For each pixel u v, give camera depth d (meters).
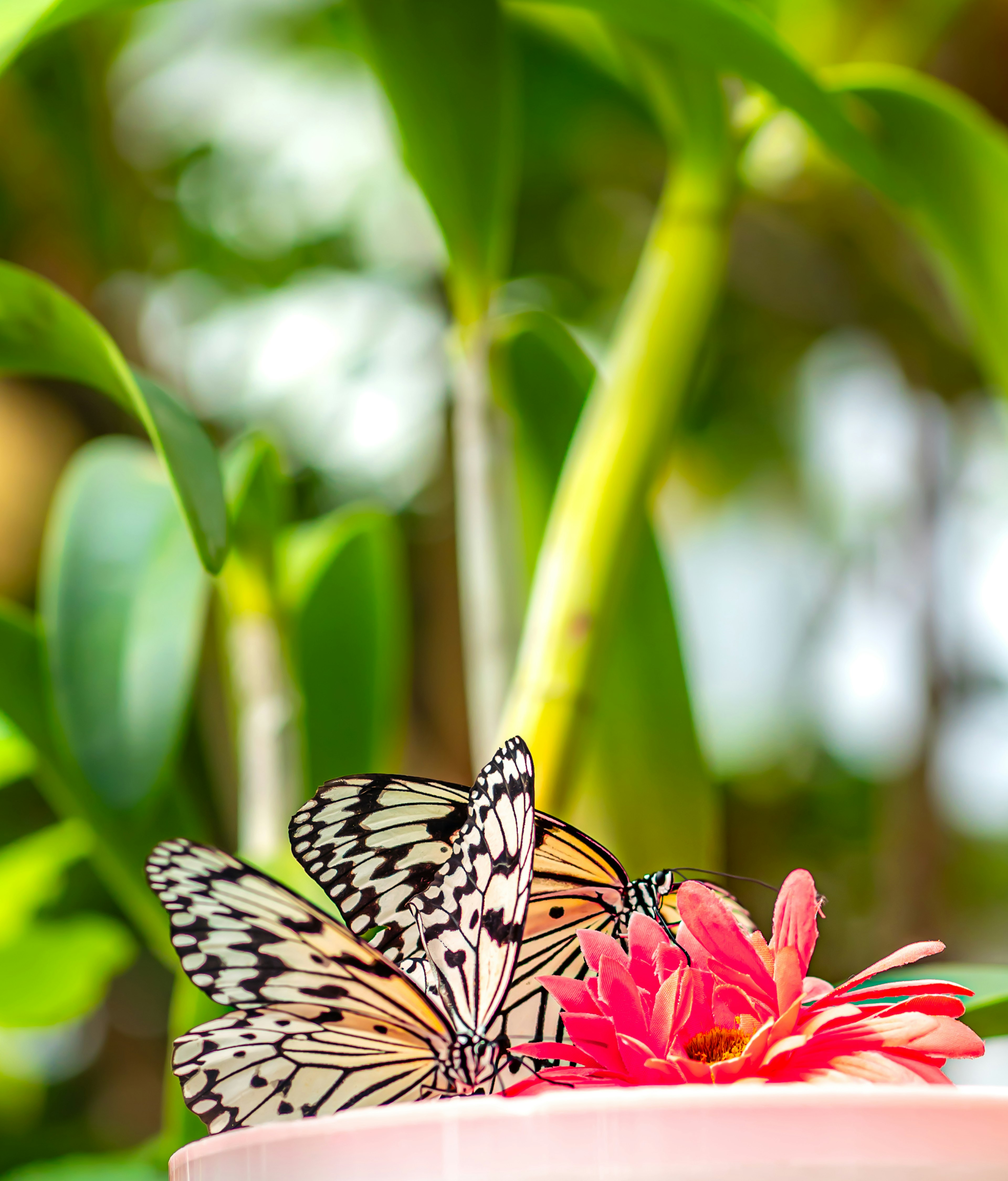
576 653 0.98
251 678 1.06
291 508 1.90
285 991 0.85
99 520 1.00
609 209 2.02
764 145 1.18
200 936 0.85
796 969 0.82
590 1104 0.78
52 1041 2.16
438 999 0.85
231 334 1.96
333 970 0.85
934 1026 0.81
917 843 2.13
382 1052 0.85
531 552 1.20
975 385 2.20
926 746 2.16
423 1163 0.79
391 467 1.87
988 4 1.69
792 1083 0.81
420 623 1.95
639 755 1.12
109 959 1.49
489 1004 0.85
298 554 1.28
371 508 1.71
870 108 1.01
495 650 1.02
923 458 2.22
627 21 0.96
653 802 1.12
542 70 1.25
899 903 2.14
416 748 1.95
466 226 1.01
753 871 2.37
